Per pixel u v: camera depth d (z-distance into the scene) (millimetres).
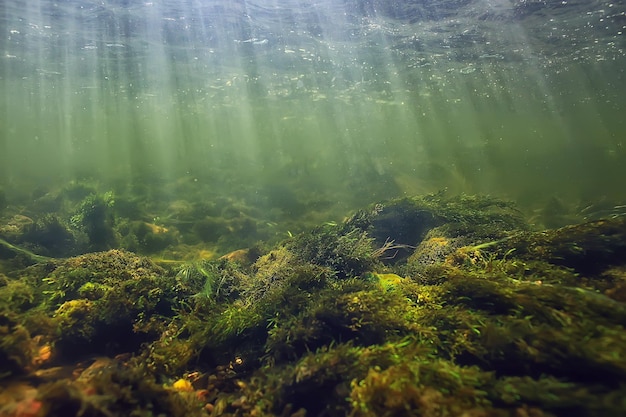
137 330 3467
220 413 2506
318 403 2395
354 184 15594
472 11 12781
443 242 4836
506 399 1909
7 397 2406
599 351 2041
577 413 1810
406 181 15188
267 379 2637
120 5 12406
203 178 18078
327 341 2854
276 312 3348
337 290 3281
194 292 4254
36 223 6895
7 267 5355
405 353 2326
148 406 2230
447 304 2971
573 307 2482
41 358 2994
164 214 11531
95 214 7594
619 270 3172
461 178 15570
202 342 3248
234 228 9969
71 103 27812
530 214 10469
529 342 2270
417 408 1869
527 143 53125
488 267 3475
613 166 18125
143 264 5145
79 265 4609
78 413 2027
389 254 5738
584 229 3607
